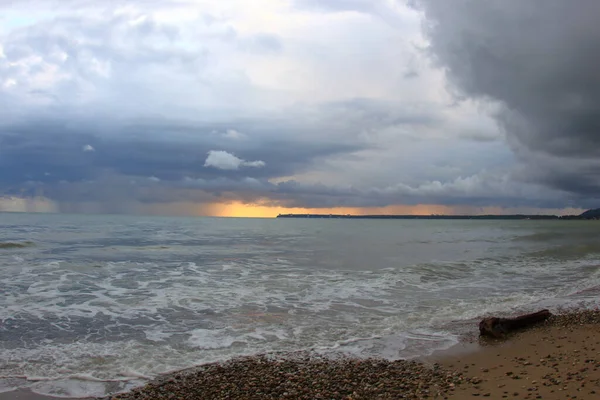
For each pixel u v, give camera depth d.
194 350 9.30
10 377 7.71
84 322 11.25
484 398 6.41
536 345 9.33
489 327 10.27
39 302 13.20
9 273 18.09
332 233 63.47
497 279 18.58
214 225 88.12
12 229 50.12
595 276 19.64
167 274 18.92
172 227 68.50
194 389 7.23
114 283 16.53
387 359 8.75
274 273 19.55
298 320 11.69
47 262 21.64
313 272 19.94
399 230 79.75
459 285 17.00
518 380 7.14
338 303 13.69
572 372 7.34
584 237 53.12
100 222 82.88
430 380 7.41
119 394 7.08
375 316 12.16
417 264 22.64
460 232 70.25
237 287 16.05
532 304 13.73
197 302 13.59
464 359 8.63
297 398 6.77
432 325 11.28
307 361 8.63
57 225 63.78
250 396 6.90
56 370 8.08
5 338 9.80
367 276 18.83
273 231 66.00
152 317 11.84
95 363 8.46
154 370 8.15
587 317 11.67
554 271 21.20
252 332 10.62
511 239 48.94
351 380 7.52
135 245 33.12
